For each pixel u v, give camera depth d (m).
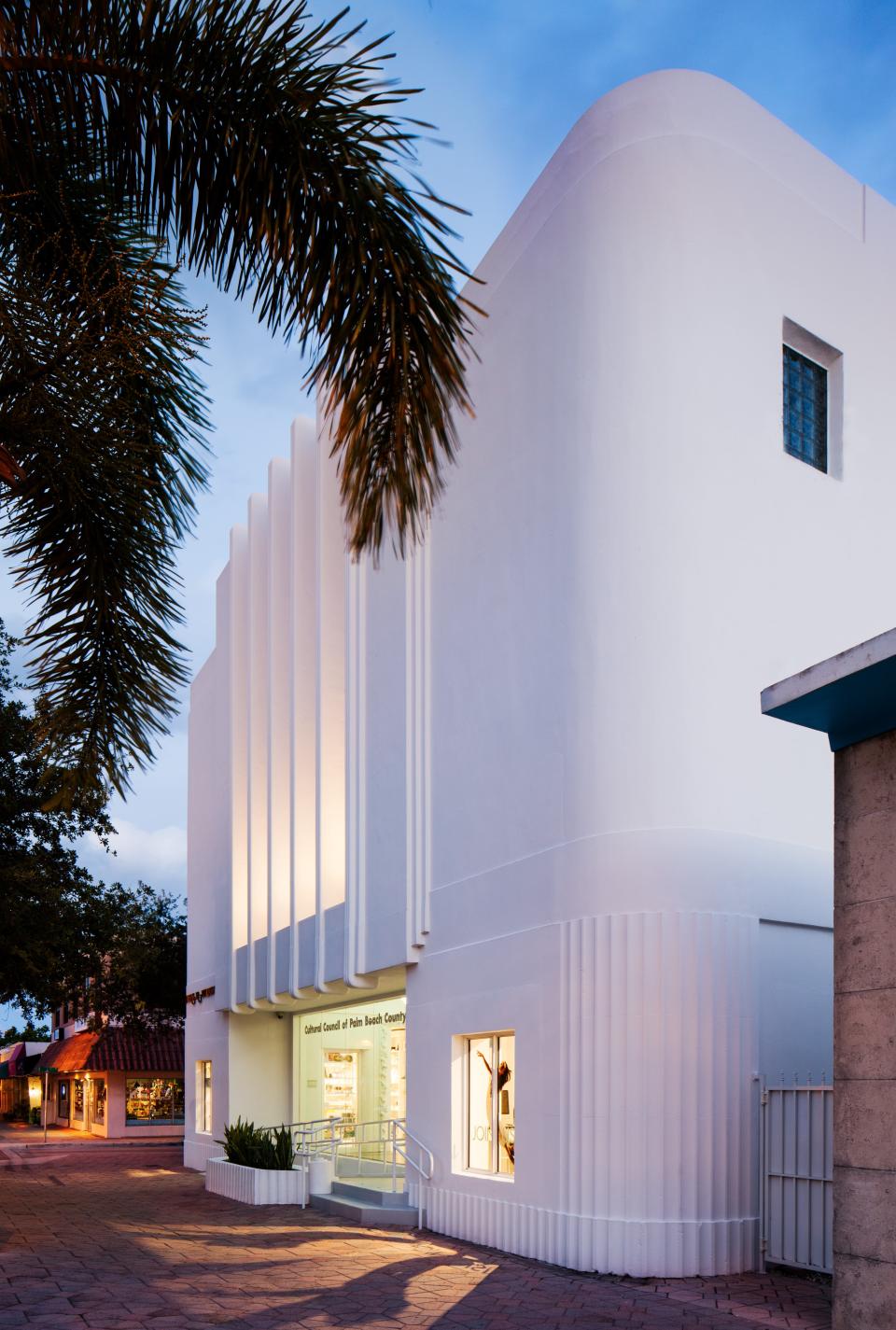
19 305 6.98
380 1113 21.30
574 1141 12.22
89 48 6.65
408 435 6.54
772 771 13.18
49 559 8.80
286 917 23.11
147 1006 43.53
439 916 16.14
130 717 9.02
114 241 8.04
